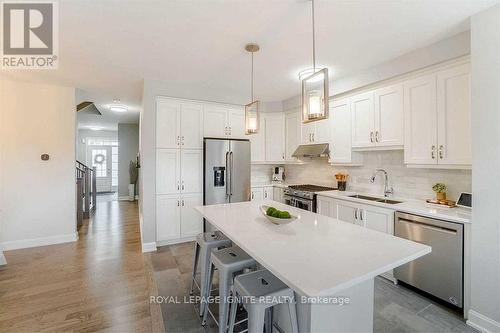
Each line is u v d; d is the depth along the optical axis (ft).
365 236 5.26
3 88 11.32
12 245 11.53
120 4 5.89
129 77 11.16
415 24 6.81
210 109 13.25
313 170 14.73
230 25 6.84
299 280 3.35
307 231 5.61
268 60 9.25
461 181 8.18
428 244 7.38
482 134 6.16
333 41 7.77
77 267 9.77
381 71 9.45
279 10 6.16
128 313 6.91
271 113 15.65
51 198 12.32
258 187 15.23
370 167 11.27
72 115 12.66
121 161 26.27
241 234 5.38
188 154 12.67
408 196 9.80
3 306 7.16
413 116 8.57
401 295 7.79
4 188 11.39
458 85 7.38
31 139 11.88
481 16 6.16
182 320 6.64
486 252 6.09
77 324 6.42
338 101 11.59
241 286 4.73
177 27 6.93
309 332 4.44
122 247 12.05
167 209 12.17
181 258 10.75
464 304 6.61
